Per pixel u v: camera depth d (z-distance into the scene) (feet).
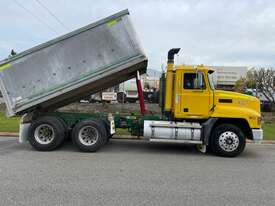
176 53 31.71
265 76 91.30
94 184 19.21
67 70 29.89
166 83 31.86
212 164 26.16
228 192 18.35
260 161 28.02
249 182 20.72
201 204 16.16
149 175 21.76
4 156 27.50
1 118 60.44
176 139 30.50
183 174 22.35
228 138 29.73
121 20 29.66
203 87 30.66
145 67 33.35
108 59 29.78
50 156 27.73
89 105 81.87
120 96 97.14
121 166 24.32
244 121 30.63
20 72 29.99
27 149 31.22
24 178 20.22
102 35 29.68
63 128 30.66
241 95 30.71
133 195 17.30
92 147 29.99
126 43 29.68
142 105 33.94
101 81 32.32
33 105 30.25
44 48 29.86
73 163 24.97
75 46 29.78
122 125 33.19
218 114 29.94
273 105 94.12
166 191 18.20
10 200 16.10
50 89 30.01
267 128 54.08
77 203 15.85
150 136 30.78
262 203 16.55
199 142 30.19
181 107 30.91
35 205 15.44
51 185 18.79
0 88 30.04
